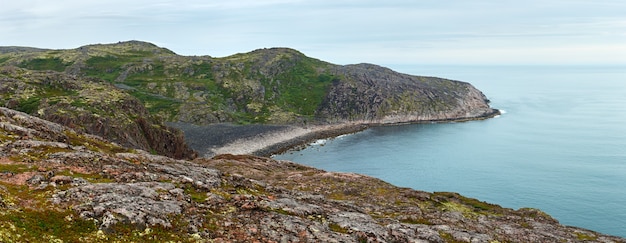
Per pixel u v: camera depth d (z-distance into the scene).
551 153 151.00
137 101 142.12
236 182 40.19
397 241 31.81
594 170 125.12
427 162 141.25
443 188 111.56
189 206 28.53
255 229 27.42
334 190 58.06
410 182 118.19
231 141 176.12
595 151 152.50
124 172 33.19
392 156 152.12
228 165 75.56
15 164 29.84
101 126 111.19
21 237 19.20
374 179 67.56
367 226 33.03
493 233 40.41
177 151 133.12
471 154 152.25
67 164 32.25
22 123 43.41
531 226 46.03
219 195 32.62
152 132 126.38
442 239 34.62
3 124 39.31
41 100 122.00
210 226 26.36
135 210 24.81
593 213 90.12
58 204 24.17
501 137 188.38
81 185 27.86
